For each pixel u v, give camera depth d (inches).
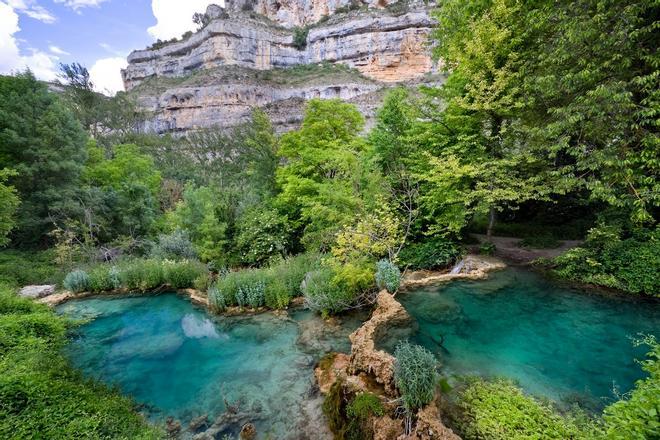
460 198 395.2
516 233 566.9
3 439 136.6
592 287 319.3
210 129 2239.2
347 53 2598.4
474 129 416.5
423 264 416.5
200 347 283.3
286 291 351.3
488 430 144.7
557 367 202.2
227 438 172.1
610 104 252.8
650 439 82.4
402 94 507.8
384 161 507.8
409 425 144.5
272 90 2593.5
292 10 3191.4
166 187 1091.3
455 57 410.9
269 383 218.8
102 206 718.5
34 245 629.9
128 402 200.7
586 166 288.0
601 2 243.9
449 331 255.0
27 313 325.1
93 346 295.7
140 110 2539.4
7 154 624.4
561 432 138.2
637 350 217.2
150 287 445.1
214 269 510.9
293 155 570.9
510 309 286.8
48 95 719.7
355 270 306.7
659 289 280.2
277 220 521.7
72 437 144.7
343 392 177.3
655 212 338.3
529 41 361.1
